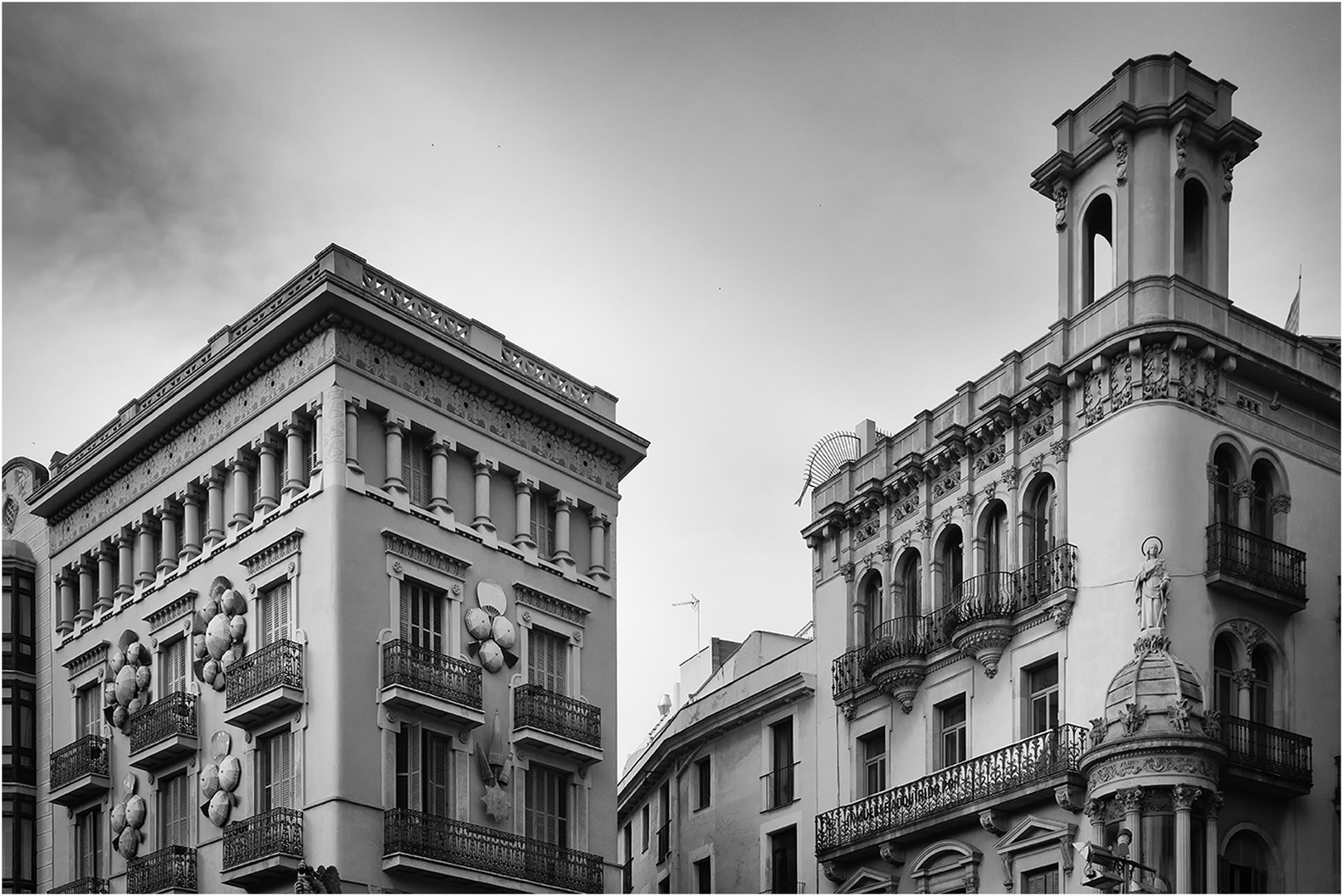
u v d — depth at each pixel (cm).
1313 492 5112
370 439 5138
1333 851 4797
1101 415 4947
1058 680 4894
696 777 6309
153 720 5266
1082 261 5222
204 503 5456
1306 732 4850
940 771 5116
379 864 4788
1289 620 4931
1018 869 4862
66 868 5591
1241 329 5038
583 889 5212
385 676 4941
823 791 5650
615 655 5684
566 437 5734
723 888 5975
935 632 5328
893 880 5231
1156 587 4697
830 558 5844
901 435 5669
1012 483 5159
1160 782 4503
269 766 4981
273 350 5244
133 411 5716
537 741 5225
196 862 5084
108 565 5778
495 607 5300
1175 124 5078
